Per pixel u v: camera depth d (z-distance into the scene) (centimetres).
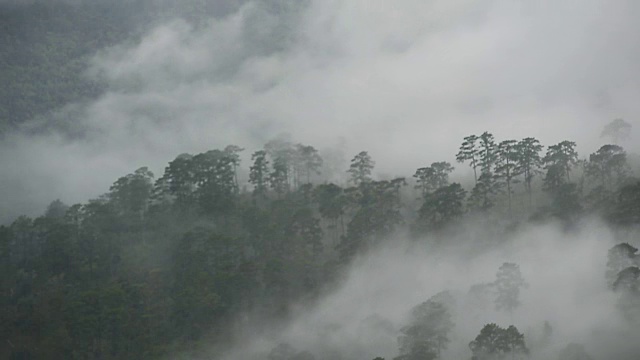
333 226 14875
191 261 13925
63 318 13075
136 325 12862
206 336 12725
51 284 14962
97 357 12538
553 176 14400
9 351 12762
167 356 12125
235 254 14175
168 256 15262
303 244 14450
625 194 12512
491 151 15262
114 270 15150
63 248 15162
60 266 15125
